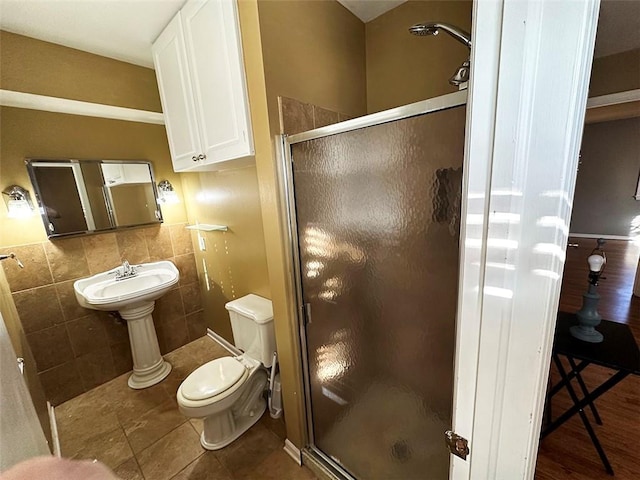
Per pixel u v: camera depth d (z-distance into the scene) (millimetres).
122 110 1901
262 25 1070
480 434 588
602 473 1305
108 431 1710
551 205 442
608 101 2023
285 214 1237
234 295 2318
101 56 1738
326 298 1216
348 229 1050
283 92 1167
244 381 1585
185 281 2598
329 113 1386
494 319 526
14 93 1484
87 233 2002
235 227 2119
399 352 998
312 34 1271
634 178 5059
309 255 1234
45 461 456
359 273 1057
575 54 391
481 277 531
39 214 1813
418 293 896
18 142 1718
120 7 1316
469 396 593
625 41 1805
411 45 1421
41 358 1868
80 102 1687
